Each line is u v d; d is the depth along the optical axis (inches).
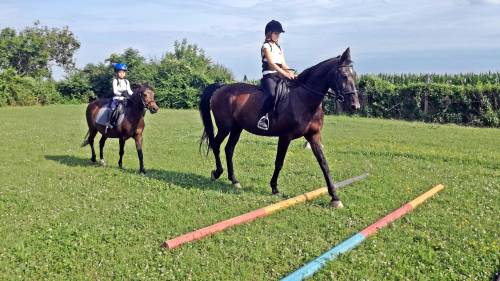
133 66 1541.6
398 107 1105.4
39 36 2128.4
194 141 617.0
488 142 645.9
